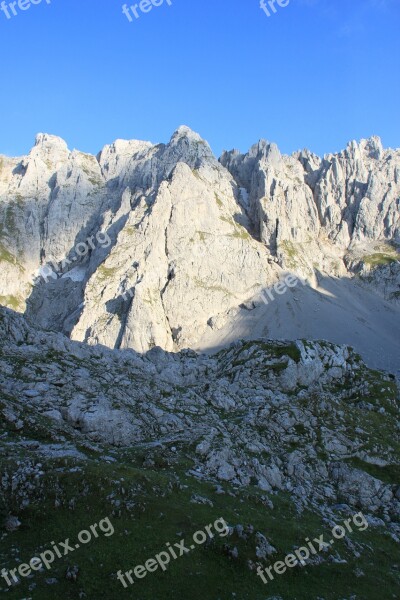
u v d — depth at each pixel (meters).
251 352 92.94
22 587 30.97
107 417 55.53
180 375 82.94
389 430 76.88
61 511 38.06
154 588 33.31
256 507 47.12
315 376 88.56
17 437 47.03
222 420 68.31
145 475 43.66
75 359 69.25
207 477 50.38
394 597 39.03
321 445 68.38
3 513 37.09
